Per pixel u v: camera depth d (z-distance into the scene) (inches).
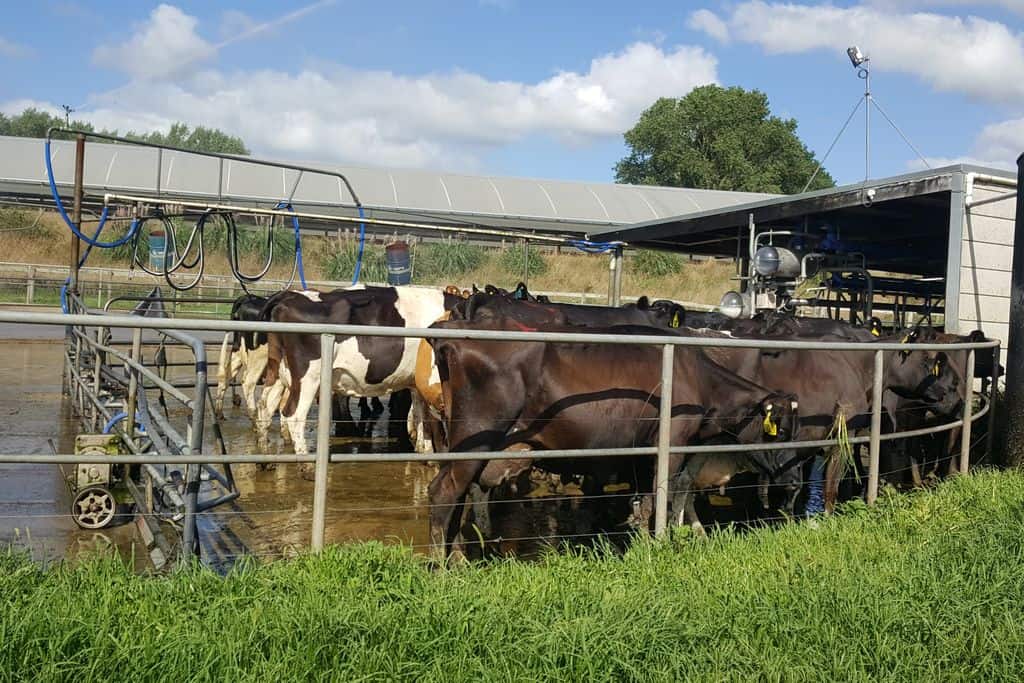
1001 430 343.0
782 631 157.6
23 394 461.1
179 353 644.1
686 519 279.1
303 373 344.2
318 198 1031.0
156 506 240.1
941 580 184.1
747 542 217.9
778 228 580.7
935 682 147.0
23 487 279.9
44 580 154.5
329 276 873.5
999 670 149.9
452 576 176.4
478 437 227.6
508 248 903.7
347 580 163.8
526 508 299.4
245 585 159.2
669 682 139.9
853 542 217.9
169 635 135.5
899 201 467.2
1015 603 173.6
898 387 340.5
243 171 1050.1
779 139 2370.8
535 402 232.2
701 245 708.7
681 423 247.9
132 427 278.1
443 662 136.6
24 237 1180.5
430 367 327.6
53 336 755.4
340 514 277.7
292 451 358.3
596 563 195.0
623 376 241.9
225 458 175.8
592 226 1138.0
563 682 135.9
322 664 133.7
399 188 1096.2
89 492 240.4
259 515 269.1
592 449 220.1
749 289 524.7
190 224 971.9
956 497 261.9
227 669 128.6
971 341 370.3
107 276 1031.0
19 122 2630.4
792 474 286.0
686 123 2374.5
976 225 411.5
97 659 126.6
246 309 419.8
